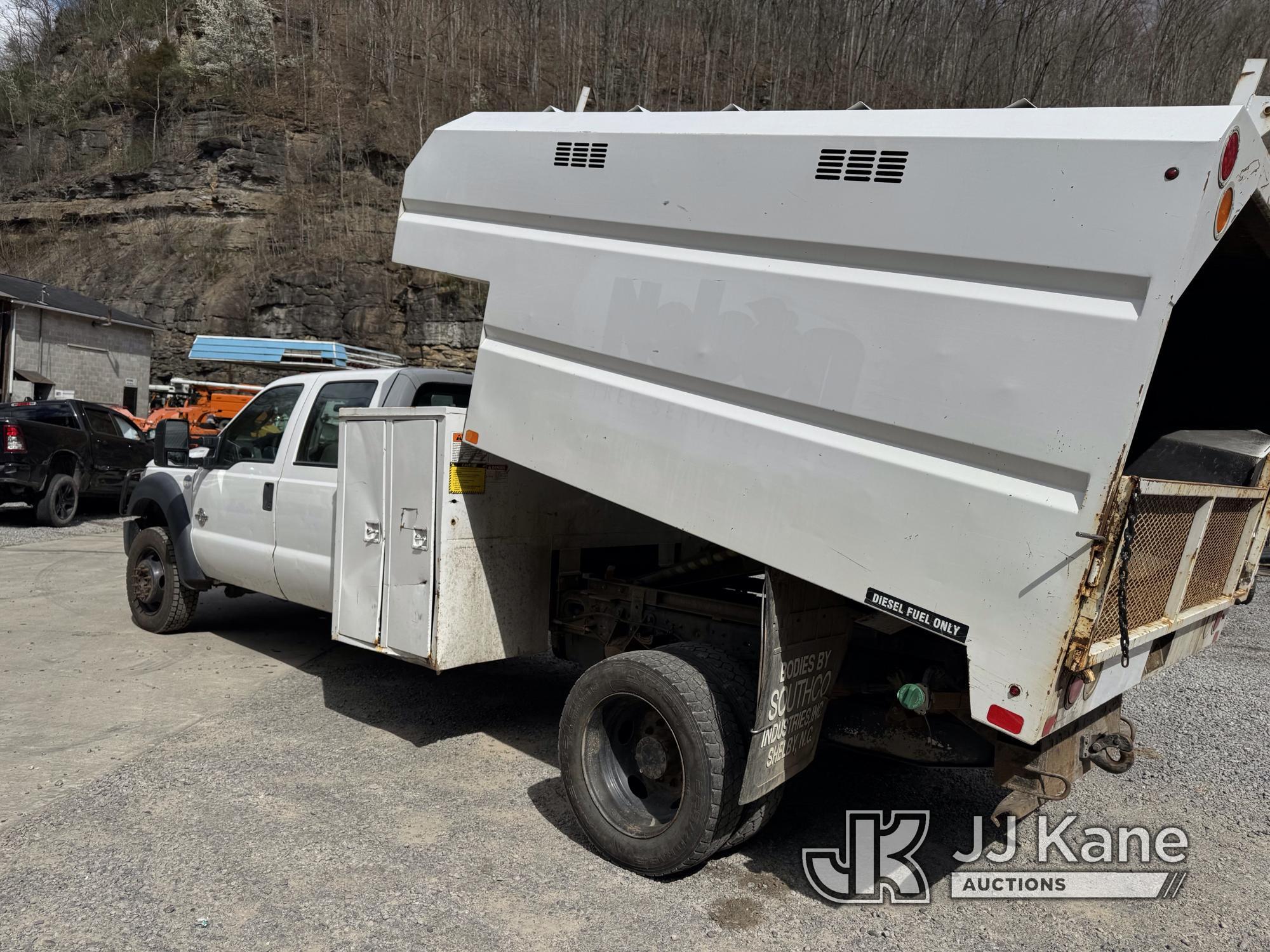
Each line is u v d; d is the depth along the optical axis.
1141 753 3.77
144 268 43.09
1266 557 13.20
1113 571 2.62
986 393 2.71
